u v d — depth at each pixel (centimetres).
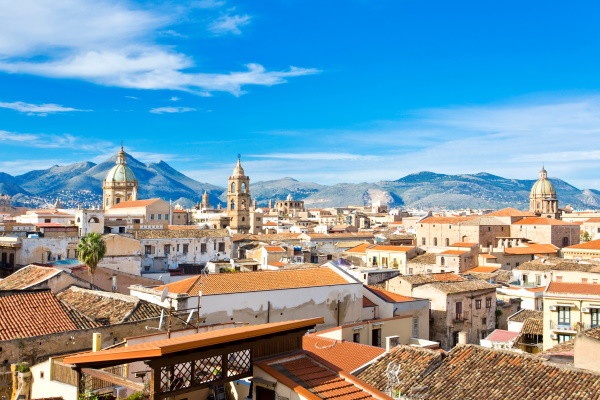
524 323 7525
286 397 2488
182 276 10300
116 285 8588
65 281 7181
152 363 2297
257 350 2631
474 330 8375
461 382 3938
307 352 2773
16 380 4416
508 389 3762
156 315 5872
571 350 4856
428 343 6341
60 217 13888
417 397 3847
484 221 19050
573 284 7000
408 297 7800
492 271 13412
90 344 5300
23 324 5159
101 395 3084
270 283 6769
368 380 4166
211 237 12400
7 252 9812
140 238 11381
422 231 19850
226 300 6234
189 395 2622
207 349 2439
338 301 7106
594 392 3556
